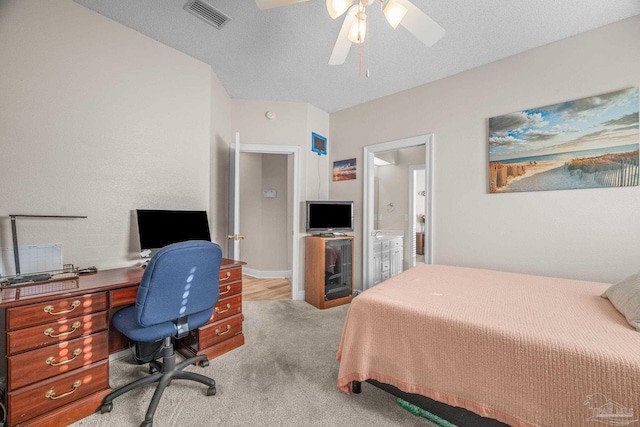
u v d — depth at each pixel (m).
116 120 2.03
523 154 2.32
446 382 1.20
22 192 1.66
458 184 2.68
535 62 2.28
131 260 2.11
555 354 0.97
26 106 1.67
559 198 2.18
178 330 1.50
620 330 1.07
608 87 1.99
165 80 2.29
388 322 1.39
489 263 2.51
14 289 1.41
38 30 1.71
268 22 1.99
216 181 2.87
